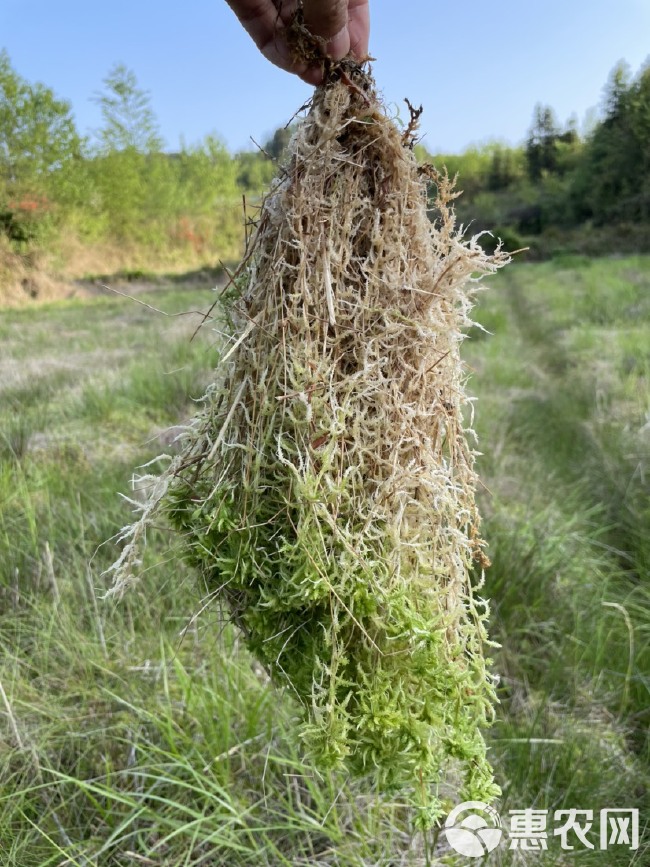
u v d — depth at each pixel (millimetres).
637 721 2203
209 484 1006
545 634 2566
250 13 1052
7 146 17453
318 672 904
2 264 16422
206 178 28984
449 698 901
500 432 4391
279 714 1874
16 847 1603
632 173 28531
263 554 942
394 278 955
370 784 1829
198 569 1062
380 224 972
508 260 969
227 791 1740
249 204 1038
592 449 4078
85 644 2195
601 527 3266
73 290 17516
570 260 19984
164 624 2350
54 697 2041
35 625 2352
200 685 1988
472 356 6871
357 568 908
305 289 921
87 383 5488
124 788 1815
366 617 907
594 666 2348
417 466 976
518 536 2953
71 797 1732
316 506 887
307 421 893
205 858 1668
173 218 27094
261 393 946
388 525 926
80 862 1605
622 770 1984
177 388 5133
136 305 13773
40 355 7332
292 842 1673
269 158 997
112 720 1986
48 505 3072
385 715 862
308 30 934
